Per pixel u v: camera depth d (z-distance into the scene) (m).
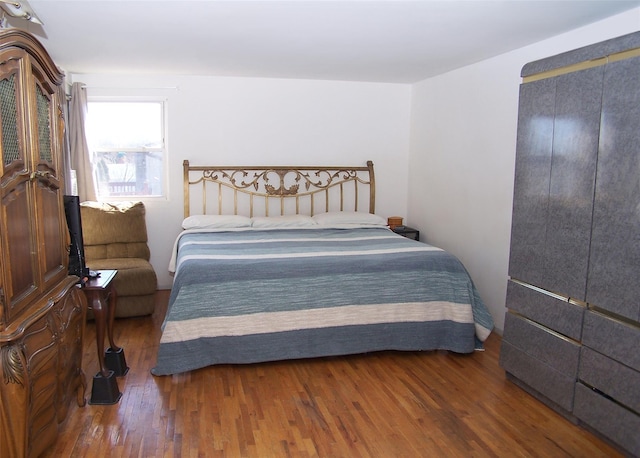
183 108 4.94
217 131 5.04
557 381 2.63
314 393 2.87
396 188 5.53
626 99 2.15
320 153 5.29
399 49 3.71
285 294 3.19
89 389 2.89
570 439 2.42
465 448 2.34
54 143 2.33
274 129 5.14
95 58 4.05
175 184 5.02
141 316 4.23
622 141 2.18
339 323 3.27
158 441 2.35
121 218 4.58
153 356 3.39
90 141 4.82
